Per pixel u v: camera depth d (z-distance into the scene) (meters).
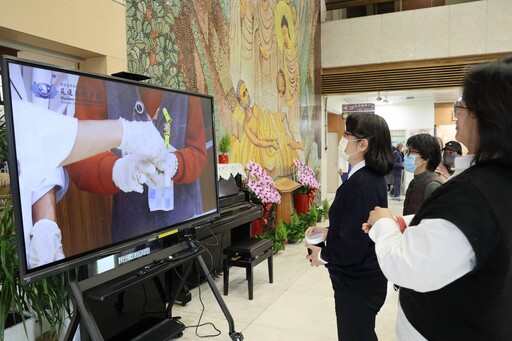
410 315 0.99
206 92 4.25
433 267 0.78
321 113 8.67
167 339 2.43
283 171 6.39
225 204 3.65
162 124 2.23
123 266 2.00
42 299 1.83
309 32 7.76
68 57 2.85
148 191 2.11
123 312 2.45
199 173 2.55
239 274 4.04
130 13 3.19
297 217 5.57
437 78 7.95
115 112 1.92
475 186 0.80
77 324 1.77
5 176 1.96
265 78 5.77
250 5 5.30
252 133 5.34
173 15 3.72
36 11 2.36
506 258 0.78
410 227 0.90
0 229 1.73
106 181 1.86
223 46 4.62
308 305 3.23
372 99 10.49
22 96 1.49
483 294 0.81
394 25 8.10
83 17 2.69
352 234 1.57
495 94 0.80
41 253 1.54
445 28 7.77
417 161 2.68
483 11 7.52
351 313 1.65
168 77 3.65
